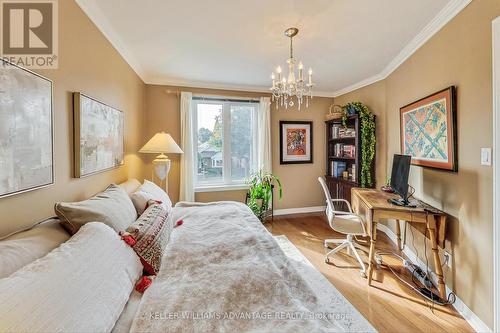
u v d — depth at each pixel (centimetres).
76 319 70
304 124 443
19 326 59
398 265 249
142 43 240
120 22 201
